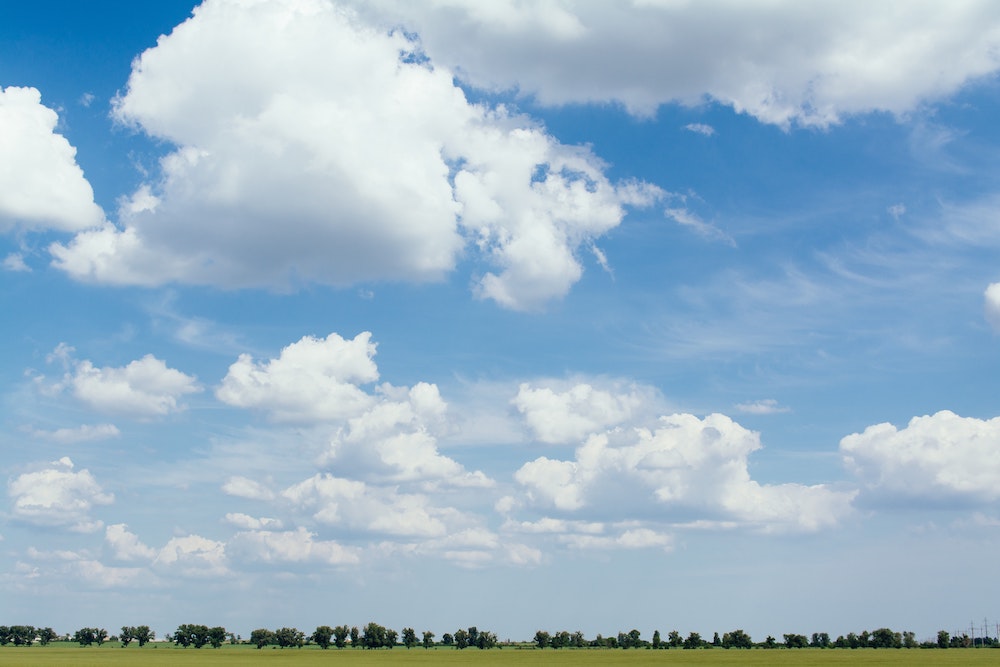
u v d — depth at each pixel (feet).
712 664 650.84
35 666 552.41
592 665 637.71
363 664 637.71
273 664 627.46
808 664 640.99
